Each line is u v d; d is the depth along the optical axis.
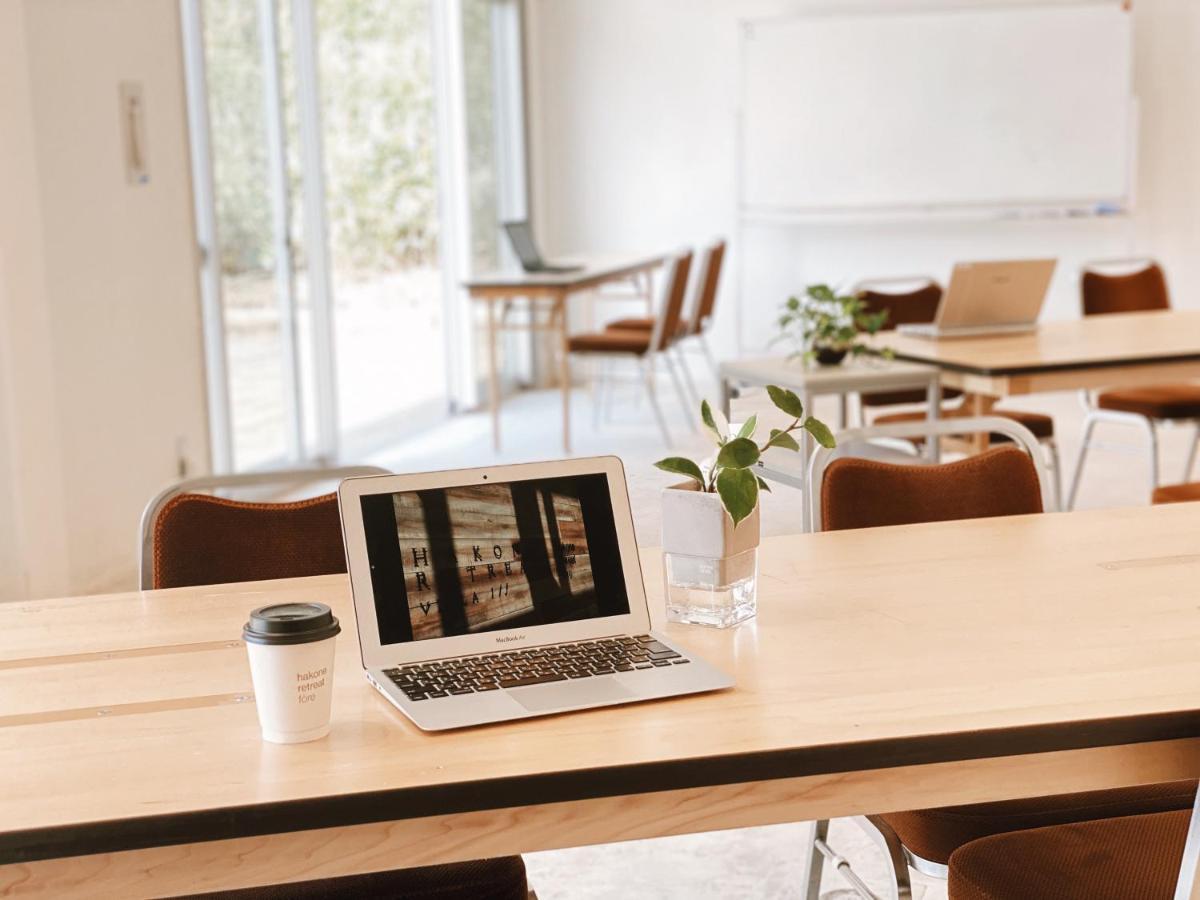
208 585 1.87
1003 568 1.80
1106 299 5.30
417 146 7.16
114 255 4.45
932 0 8.05
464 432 7.10
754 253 8.52
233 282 5.36
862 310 4.86
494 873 1.54
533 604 1.50
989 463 2.28
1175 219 8.12
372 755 1.22
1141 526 2.02
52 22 4.11
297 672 1.23
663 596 1.70
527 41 8.37
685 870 2.47
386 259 6.86
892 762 1.22
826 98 8.16
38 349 3.96
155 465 4.70
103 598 1.77
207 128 5.11
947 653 1.46
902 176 8.18
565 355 6.35
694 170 8.50
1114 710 1.28
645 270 7.68
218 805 1.12
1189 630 1.52
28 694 1.40
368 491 1.47
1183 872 1.27
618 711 1.30
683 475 1.69
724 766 1.19
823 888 2.37
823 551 1.91
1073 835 1.58
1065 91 7.97
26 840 1.08
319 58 6.11
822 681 1.38
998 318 4.40
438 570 1.47
